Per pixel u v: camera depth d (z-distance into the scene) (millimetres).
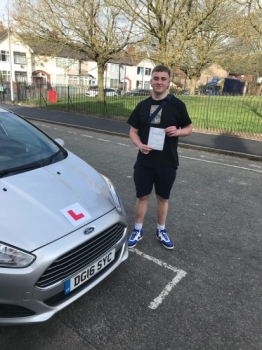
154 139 2873
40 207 2221
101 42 16250
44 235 2031
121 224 2545
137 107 2996
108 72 56969
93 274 2291
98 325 2303
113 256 2477
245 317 2447
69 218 2209
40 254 1937
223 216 4246
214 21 13406
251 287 2803
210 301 2604
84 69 53062
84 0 15414
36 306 1981
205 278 2898
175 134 2842
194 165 6895
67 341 2158
